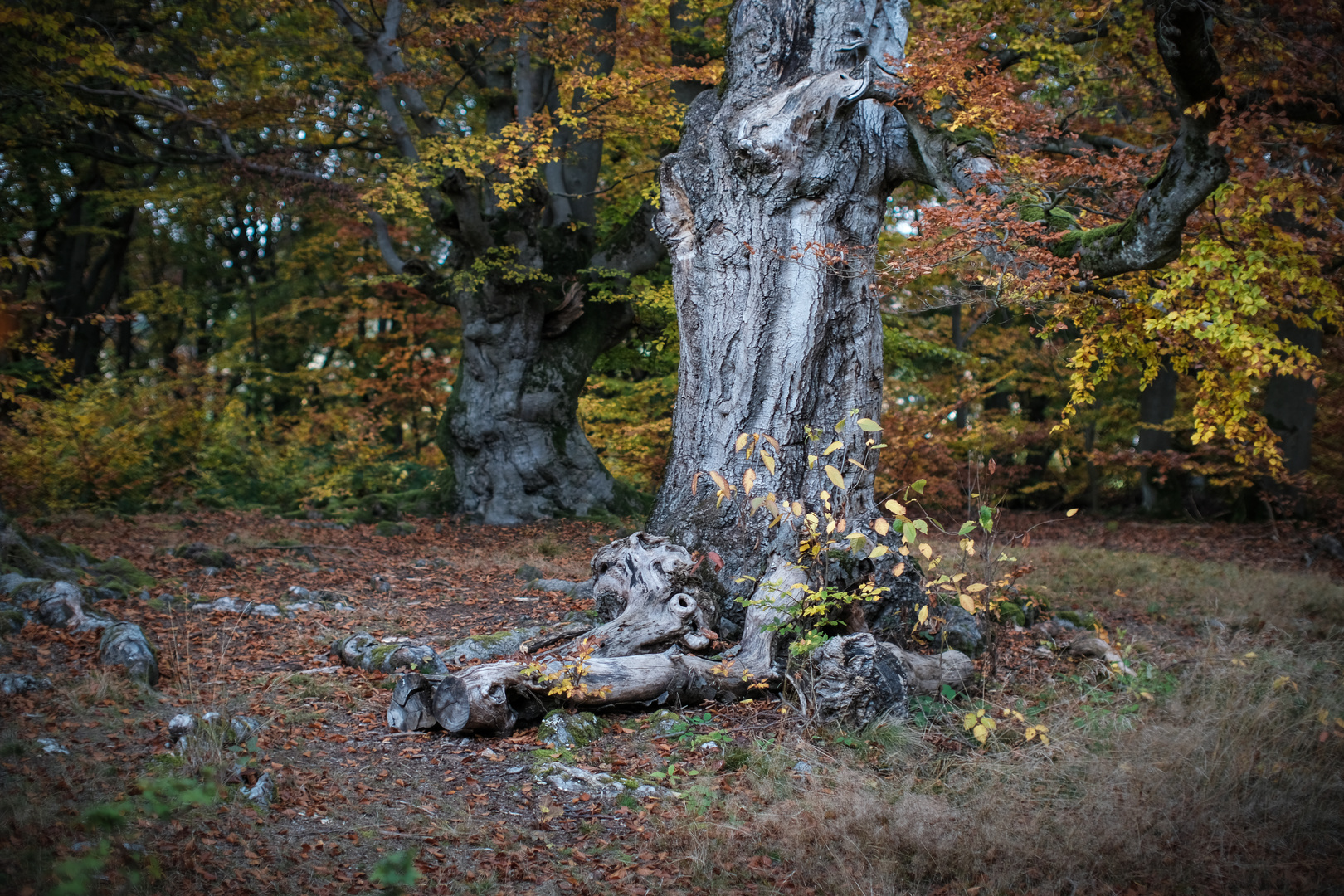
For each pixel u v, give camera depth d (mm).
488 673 5016
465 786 4348
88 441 13469
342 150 18297
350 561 10938
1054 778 4246
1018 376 20297
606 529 14188
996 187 6336
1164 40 4781
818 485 6695
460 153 13180
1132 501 23188
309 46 15555
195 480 16406
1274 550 15039
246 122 13961
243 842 3594
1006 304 6375
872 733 4742
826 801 3953
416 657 6148
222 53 14508
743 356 6773
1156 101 11375
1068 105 10922
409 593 9133
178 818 3736
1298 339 16016
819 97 6484
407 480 18078
